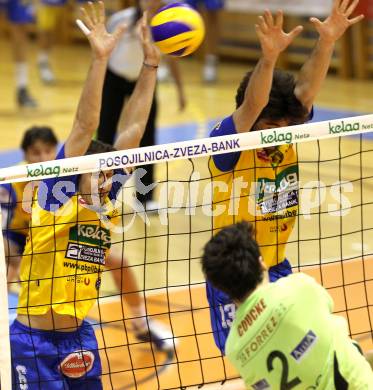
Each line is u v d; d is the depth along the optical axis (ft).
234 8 142.51
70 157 37.06
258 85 37.19
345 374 30.01
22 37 118.21
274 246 40.22
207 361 49.83
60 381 37.29
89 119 37.58
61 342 37.50
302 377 29.99
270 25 36.81
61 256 36.96
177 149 36.14
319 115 109.40
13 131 105.29
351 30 135.33
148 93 41.34
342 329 30.81
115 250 53.62
